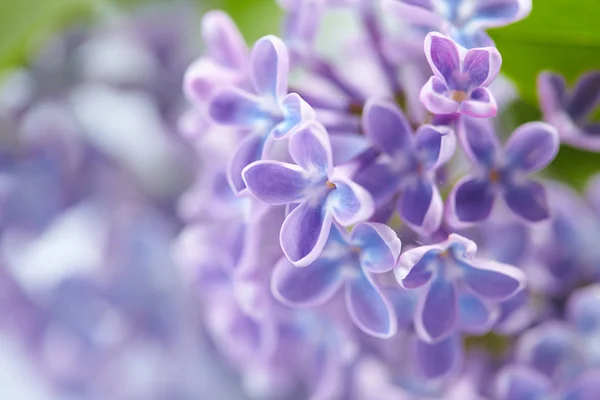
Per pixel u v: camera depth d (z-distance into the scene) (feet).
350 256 0.72
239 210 0.79
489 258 0.81
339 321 0.82
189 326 1.09
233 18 1.04
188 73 0.77
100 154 1.08
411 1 0.72
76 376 1.12
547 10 0.79
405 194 0.72
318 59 0.81
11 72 1.08
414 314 0.75
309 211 0.70
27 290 1.08
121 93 1.09
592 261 0.85
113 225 1.09
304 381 0.95
